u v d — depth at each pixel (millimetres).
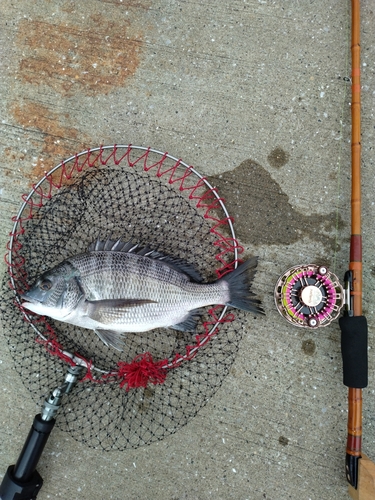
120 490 643
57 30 660
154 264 584
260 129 653
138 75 659
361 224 636
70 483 644
